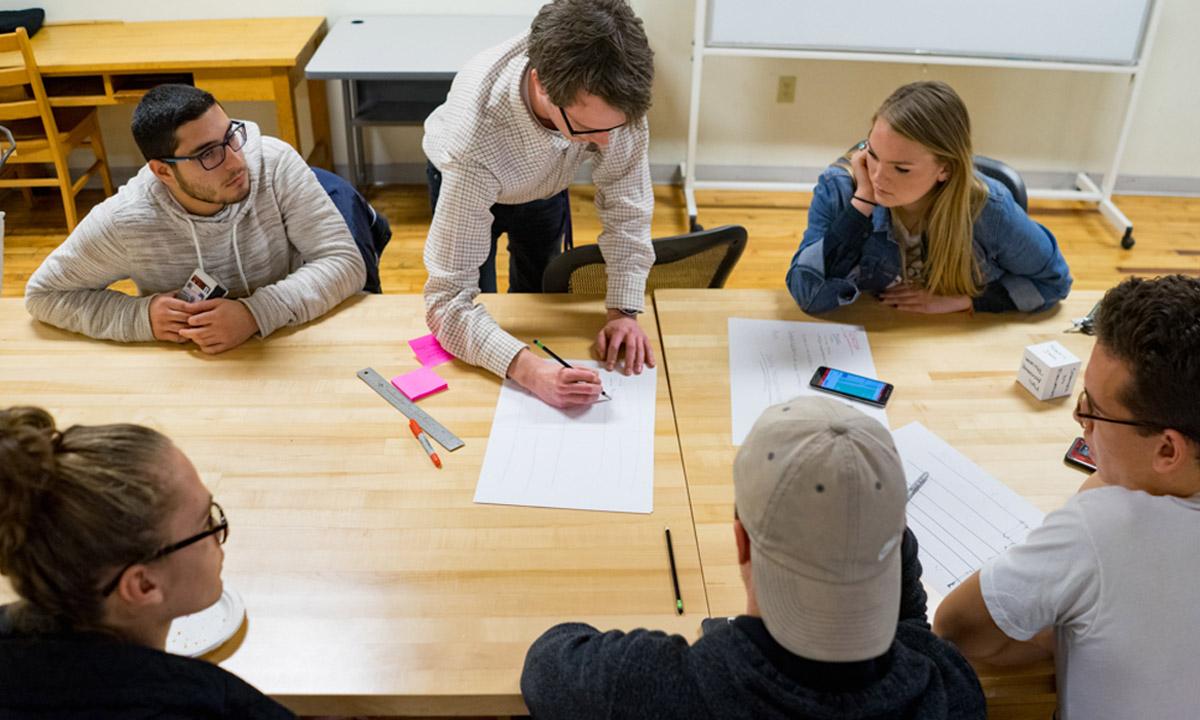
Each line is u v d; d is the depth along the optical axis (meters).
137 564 0.85
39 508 0.80
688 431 1.51
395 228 3.76
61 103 3.32
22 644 0.84
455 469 1.42
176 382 1.60
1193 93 3.97
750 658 0.83
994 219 1.76
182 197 1.69
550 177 1.79
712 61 3.91
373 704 1.11
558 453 1.46
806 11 3.63
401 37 3.56
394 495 1.37
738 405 1.58
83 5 3.63
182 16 3.71
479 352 1.62
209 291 1.71
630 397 1.59
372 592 1.22
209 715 0.92
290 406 1.55
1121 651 1.00
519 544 1.30
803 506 0.77
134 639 0.91
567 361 1.68
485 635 1.17
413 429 1.49
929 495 1.39
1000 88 3.97
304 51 3.48
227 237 1.77
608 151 1.72
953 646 1.00
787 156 4.16
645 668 0.90
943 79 3.96
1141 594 0.99
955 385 1.64
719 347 1.73
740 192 4.19
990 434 1.52
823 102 4.02
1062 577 1.04
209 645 1.14
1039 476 1.44
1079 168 4.17
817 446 0.77
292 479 1.40
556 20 1.37
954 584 1.25
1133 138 4.10
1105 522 1.02
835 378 1.63
